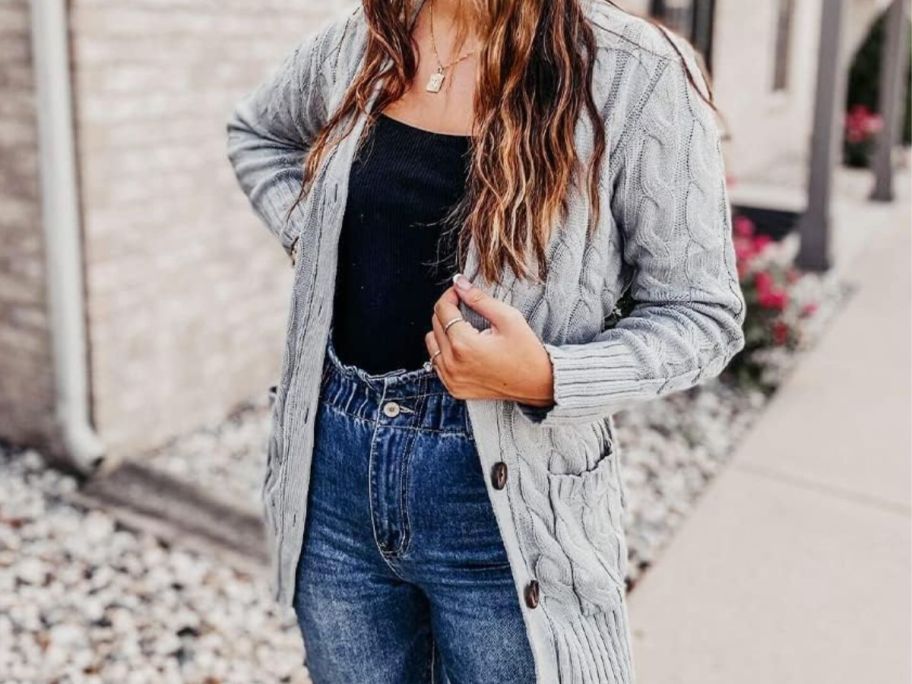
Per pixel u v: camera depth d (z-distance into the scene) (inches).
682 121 45.0
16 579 114.9
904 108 521.0
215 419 158.1
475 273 45.9
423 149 47.5
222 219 151.1
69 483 135.6
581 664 50.5
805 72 495.2
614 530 52.8
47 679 99.0
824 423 169.8
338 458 51.3
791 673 101.5
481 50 46.3
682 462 155.6
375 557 52.4
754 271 195.3
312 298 51.5
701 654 104.3
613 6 47.3
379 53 49.6
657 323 46.1
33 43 120.1
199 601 112.5
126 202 133.1
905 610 113.2
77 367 132.0
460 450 48.5
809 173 270.5
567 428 49.6
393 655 55.4
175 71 136.4
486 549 49.8
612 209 46.6
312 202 50.9
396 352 49.8
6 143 127.0
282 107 58.3
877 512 137.1
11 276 133.1
